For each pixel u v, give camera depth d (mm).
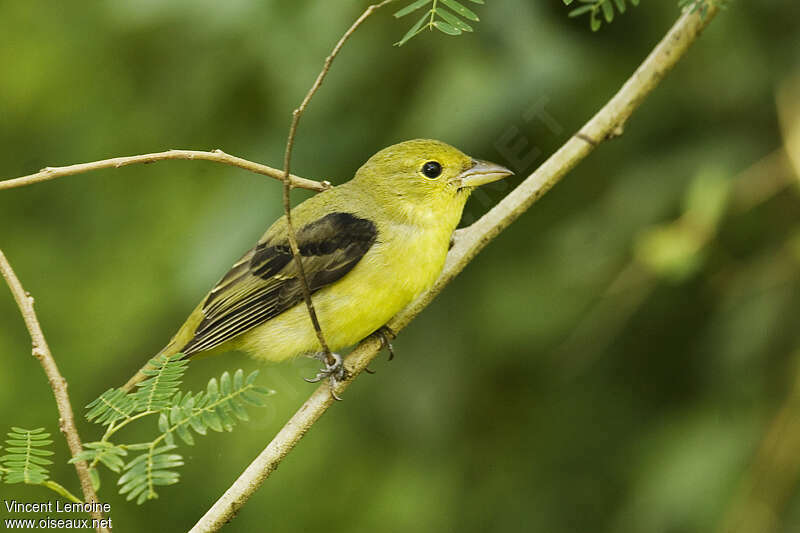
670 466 9875
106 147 12617
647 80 7734
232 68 10695
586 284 10484
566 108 10273
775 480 9406
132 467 4895
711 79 10148
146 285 13141
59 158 12984
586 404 11125
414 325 10914
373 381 11078
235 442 12039
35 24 12625
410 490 11570
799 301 10008
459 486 11273
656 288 10773
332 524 11914
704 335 10758
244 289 8969
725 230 10469
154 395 5262
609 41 10086
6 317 13812
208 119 11273
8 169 13305
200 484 12172
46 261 13648
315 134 10281
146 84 11852
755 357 9977
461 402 10836
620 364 11094
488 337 10734
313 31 9938
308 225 8914
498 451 11172
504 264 10828
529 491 11125
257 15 9961
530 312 10664
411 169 8758
